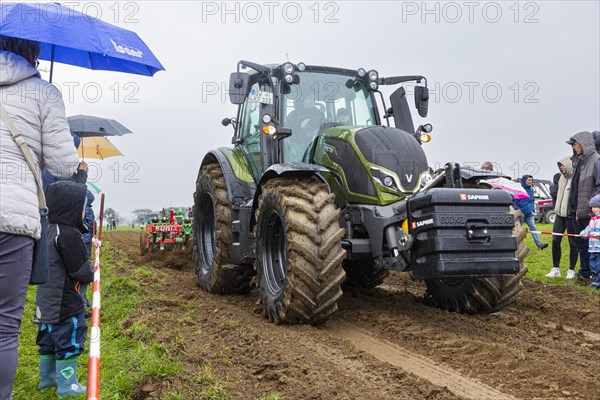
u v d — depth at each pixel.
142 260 10.74
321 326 5.30
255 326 5.21
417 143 5.72
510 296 5.48
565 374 3.78
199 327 5.16
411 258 4.97
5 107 2.66
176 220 11.45
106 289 6.83
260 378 3.77
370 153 5.50
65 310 3.63
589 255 8.25
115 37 3.34
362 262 6.80
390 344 4.68
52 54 3.95
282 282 5.45
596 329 5.48
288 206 5.07
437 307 6.04
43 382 3.78
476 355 4.24
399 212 5.17
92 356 2.80
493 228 4.76
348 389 3.55
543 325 5.52
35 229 2.62
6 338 2.58
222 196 7.09
